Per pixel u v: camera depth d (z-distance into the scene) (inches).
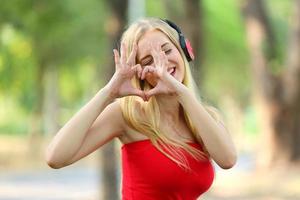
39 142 1877.5
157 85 192.1
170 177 193.9
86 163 1749.5
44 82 1828.2
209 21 1695.4
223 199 885.8
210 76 2144.4
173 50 199.2
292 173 1039.0
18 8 1205.7
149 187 195.3
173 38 199.8
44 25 1251.2
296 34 1058.7
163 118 197.0
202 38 888.9
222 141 193.8
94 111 190.7
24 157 1793.8
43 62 1535.4
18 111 2842.0
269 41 1098.7
